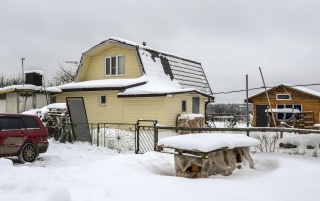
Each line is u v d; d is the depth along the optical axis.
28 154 11.80
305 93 25.80
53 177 7.16
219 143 8.45
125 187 7.08
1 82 40.88
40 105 23.64
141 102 19.97
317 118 25.36
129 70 22.23
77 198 5.96
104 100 21.59
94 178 7.81
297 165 8.74
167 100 19.44
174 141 8.88
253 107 27.89
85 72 24.28
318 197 6.32
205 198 6.22
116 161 9.59
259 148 12.23
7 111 23.11
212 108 45.38
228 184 7.36
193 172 8.68
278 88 26.89
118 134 16.55
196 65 27.45
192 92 20.48
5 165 7.26
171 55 24.75
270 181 7.62
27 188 6.06
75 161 12.27
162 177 8.15
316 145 12.12
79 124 18.33
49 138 18.47
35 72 23.78
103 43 22.58
